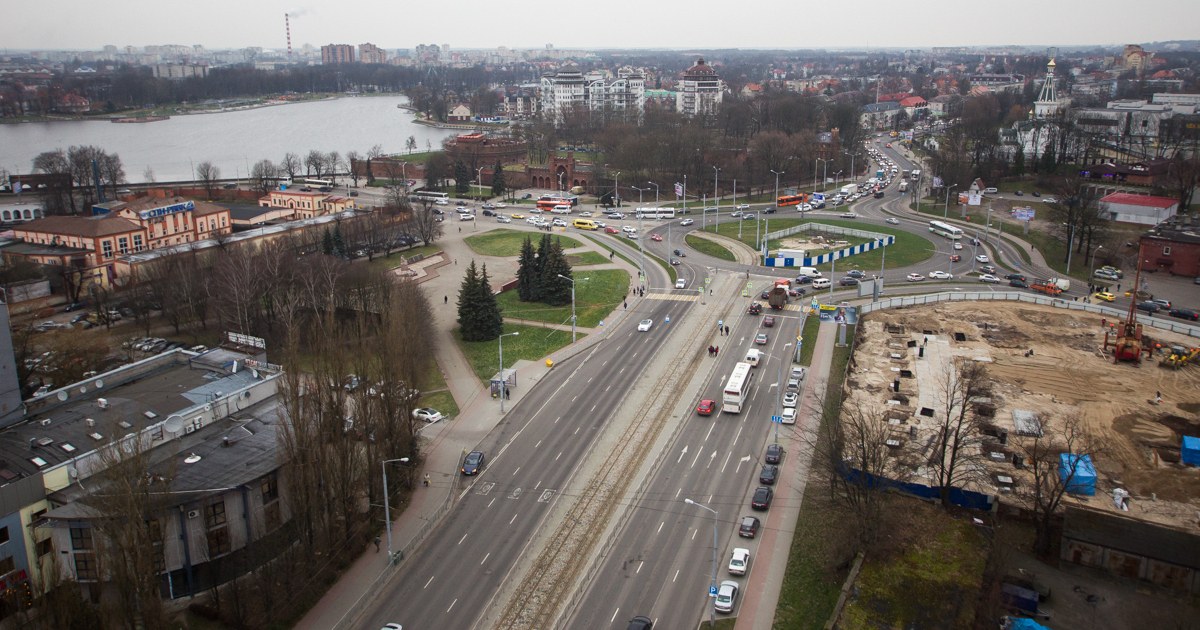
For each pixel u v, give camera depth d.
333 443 94.06
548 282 186.50
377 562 91.62
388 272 185.00
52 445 95.31
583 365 149.50
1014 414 124.75
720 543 94.31
